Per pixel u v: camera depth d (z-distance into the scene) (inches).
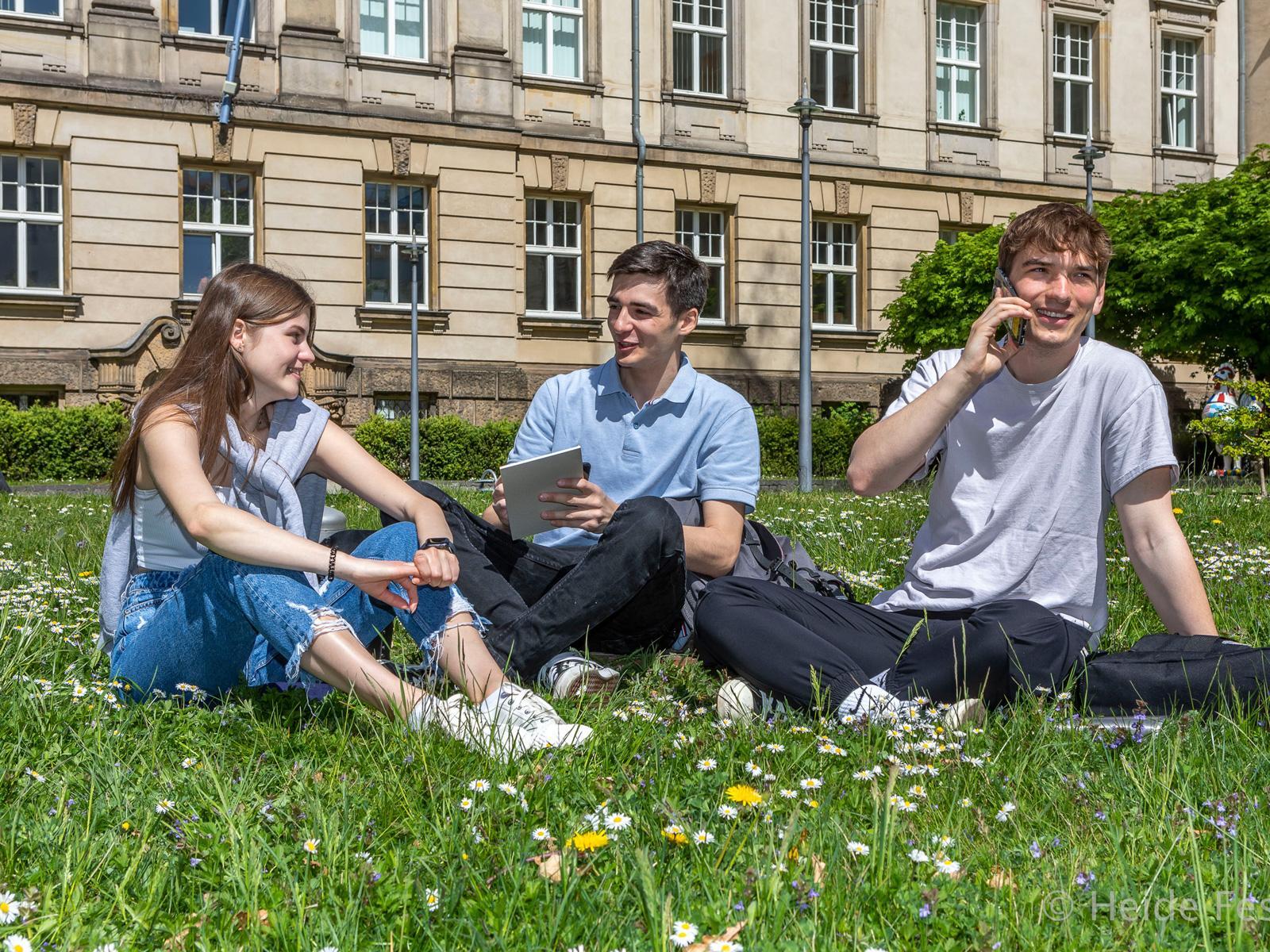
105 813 78.0
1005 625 107.8
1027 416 118.8
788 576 133.2
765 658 109.3
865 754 93.0
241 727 99.7
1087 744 98.0
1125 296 774.5
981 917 62.7
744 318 849.5
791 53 859.4
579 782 84.3
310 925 62.6
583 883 66.9
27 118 673.6
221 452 107.9
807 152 636.7
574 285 815.1
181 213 713.0
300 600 99.3
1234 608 170.2
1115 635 149.4
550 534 138.9
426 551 102.3
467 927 62.8
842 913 63.6
